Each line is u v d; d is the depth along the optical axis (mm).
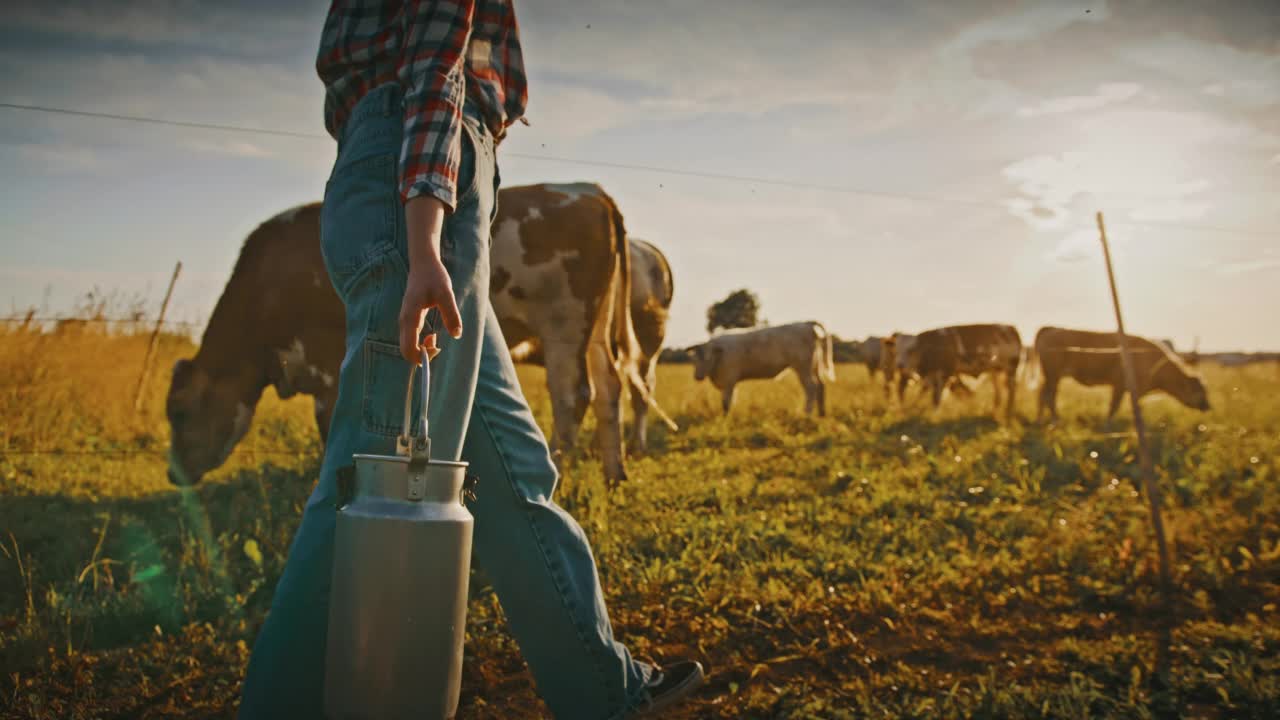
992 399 16484
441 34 1519
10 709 2432
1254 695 2695
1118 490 5996
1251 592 3957
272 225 5102
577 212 5738
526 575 1748
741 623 3389
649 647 3092
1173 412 12258
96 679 2697
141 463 6078
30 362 6957
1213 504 5652
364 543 1388
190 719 2469
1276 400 12703
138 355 7703
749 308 53656
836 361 27469
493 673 2809
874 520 5039
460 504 1480
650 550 4320
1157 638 3320
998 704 2639
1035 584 3955
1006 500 5781
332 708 1422
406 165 1470
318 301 5000
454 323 1463
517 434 1772
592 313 5785
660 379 18469
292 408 8430
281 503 5027
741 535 4586
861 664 3037
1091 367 12297
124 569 3830
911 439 8594
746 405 13023
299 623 1549
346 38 1640
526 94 1829
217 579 3594
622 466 5910
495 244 5602
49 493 5133
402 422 1540
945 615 3568
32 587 3449
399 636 1379
